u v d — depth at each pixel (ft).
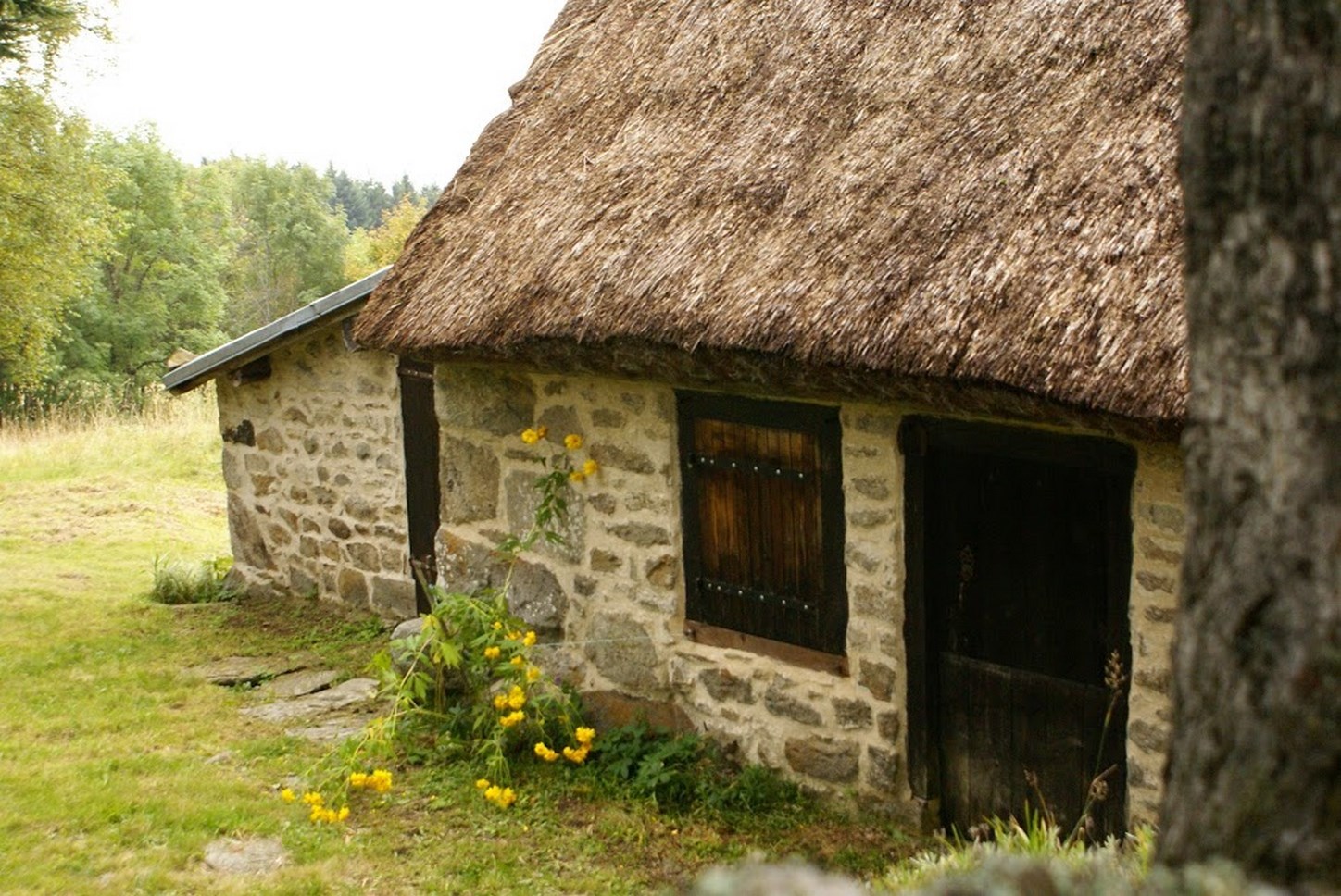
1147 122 13.24
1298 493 5.52
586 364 16.33
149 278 108.17
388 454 25.63
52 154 62.39
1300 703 5.46
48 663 23.63
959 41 15.75
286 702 21.39
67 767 17.84
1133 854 9.23
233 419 28.58
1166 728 13.02
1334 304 5.45
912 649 15.28
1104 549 13.76
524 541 18.58
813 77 16.70
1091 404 11.44
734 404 16.39
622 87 19.01
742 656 16.83
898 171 14.60
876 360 12.92
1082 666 14.11
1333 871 5.40
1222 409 5.82
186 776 17.56
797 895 4.79
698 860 14.89
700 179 16.31
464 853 15.16
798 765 16.34
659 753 16.97
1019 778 14.80
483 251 17.88
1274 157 5.57
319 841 15.48
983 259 12.95
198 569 29.32
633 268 15.64
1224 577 5.78
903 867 12.01
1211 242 5.87
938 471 14.99
